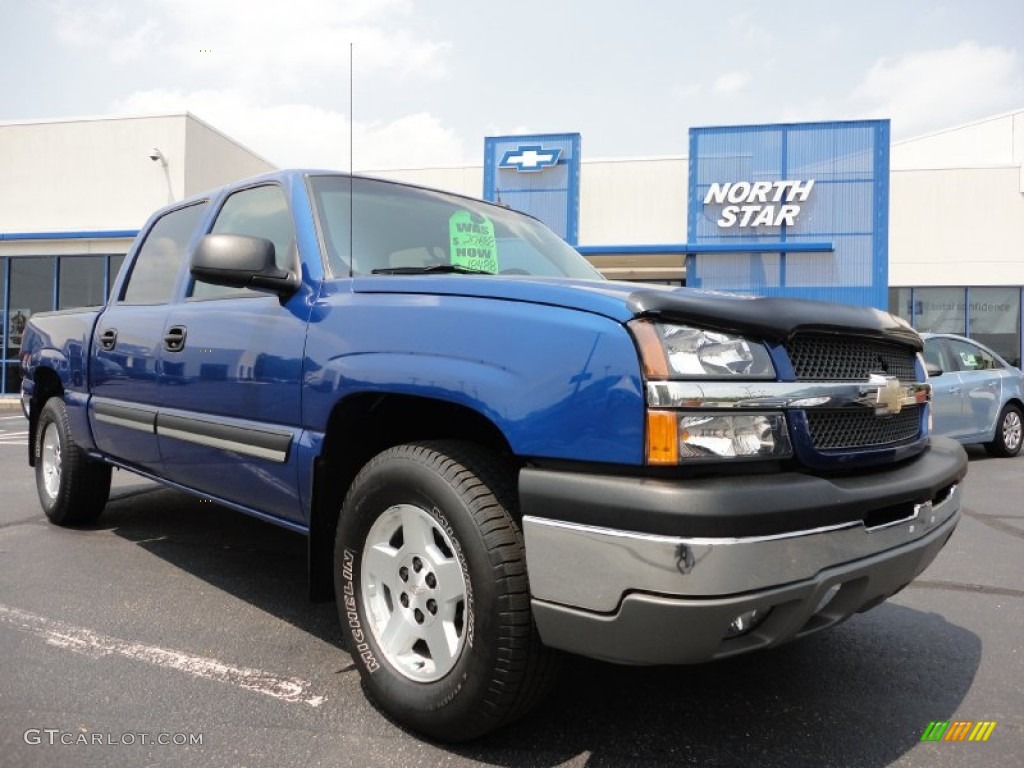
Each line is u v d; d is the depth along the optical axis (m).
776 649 3.08
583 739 2.31
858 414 2.27
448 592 2.21
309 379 2.64
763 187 18.30
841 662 2.95
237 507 3.22
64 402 4.75
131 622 3.24
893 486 2.18
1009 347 18.64
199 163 18.95
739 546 1.78
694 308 1.95
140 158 18.33
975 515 5.88
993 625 3.40
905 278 19.00
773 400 1.99
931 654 3.04
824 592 1.97
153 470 3.80
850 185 18.03
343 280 2.69
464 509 2.11
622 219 19.42
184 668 2.79
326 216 2.98
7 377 18.80
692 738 2.33
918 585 4.04
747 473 1.96
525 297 2.15
